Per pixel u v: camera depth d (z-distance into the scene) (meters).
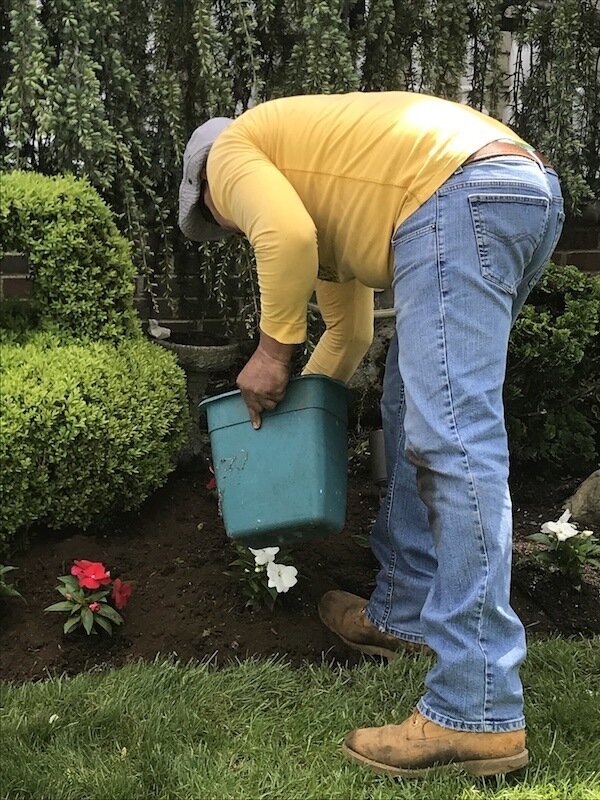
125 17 3.10
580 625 2.45
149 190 3.17
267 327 1.83
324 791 1.72
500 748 1.70
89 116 2.84
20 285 3.41
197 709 1.98
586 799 1.70
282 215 1.72
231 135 1.86
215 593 2.47
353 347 2.29
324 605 2.38
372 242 1.80
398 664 2.13
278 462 1.95
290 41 3.29
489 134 1.72
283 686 2.07
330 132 1.79
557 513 3.18
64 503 2.58
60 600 2.40
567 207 3.73
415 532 2.16
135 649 2.25
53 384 2.54
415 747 1.74
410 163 1.71
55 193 2.67
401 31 3.33
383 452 3.00
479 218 1.64
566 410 3.48
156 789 1.73
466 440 1.65
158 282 3.48
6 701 1.99
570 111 3.43
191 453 3.23
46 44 2.91
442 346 1.66
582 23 3.48
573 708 1.98
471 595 1.66
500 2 3.40
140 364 2.79
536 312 3.37
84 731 1.89
